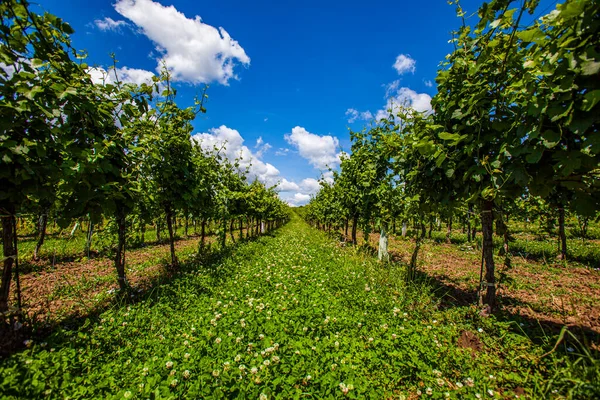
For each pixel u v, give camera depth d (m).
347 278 7.12
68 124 3.89
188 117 7.73
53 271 8.66
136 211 6.45
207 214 10.24
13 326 3.69
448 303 5.59
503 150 3.25
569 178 2.98
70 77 4.11
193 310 5.14
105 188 4.25
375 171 10.17
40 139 3.62
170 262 9.45
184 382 3.11
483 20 3.13
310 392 3.02
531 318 4.83
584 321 4.68
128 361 3.46
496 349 3.71
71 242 14.41
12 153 3.14
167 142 6.99
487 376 3.21
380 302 5.42
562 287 7.02
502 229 4.59
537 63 2.62
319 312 5.02
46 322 4.41
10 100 3.22
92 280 7.43
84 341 3.86
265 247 14.05
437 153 3.64
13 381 2.81
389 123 9.32
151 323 4.52
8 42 3.24
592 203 2.90
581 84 2.36
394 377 3.22
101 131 4.70
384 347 3.83
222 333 4.24
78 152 3.78
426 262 10.20
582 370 2.69
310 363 3.47
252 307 5.29
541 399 2.74
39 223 10.13
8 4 3.05
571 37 2.33
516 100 3.34
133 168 5.42
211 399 2.84
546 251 12.59
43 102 3.56
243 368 3.30
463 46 4.12
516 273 8.62
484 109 3.68
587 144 2.42
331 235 20.34
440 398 2.91
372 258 9.79
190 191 7.85
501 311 4.72
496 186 3.45
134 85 5.18
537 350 3.51
